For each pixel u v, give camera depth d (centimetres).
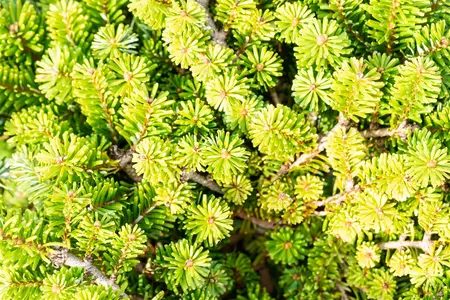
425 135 62
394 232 65
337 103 63
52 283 60
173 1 63
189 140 63
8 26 67
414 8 63
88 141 65
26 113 67
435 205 64
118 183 66
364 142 67
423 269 64
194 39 63
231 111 64
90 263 63
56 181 62
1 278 61
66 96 67
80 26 68
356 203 65
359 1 64
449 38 63
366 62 63
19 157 66
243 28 65
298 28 64
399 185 62
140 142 64
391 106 65
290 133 64
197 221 64
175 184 63
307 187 67
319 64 63
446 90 64
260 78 65
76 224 62
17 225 61
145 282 68
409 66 62
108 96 65
